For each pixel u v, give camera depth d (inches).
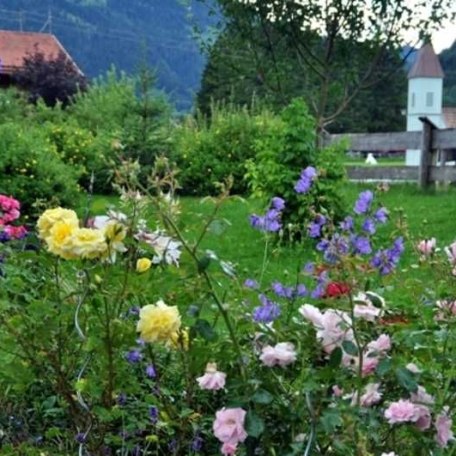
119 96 695.1
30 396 93.0
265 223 128.6
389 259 91.2
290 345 71.0
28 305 79.6
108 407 78.5
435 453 71.5
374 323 74.5
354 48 482.0
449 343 79.1
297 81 495.8
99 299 75.4
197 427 80.1
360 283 76.2
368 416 68.7
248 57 499.5
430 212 357.7
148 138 535.5
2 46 1489.9
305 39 479.8
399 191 460.1
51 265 78.4
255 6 474.3
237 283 81.3
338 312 72.9
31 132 499.8
